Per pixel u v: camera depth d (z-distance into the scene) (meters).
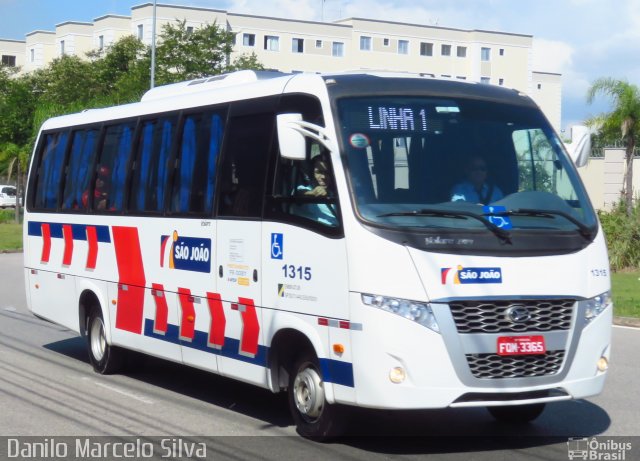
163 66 43.22
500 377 7.52
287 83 8.83
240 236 9.08
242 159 9.21
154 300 10.51
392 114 8.17
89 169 12.14
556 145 8.65
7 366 12.23
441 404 7.37
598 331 7.94
